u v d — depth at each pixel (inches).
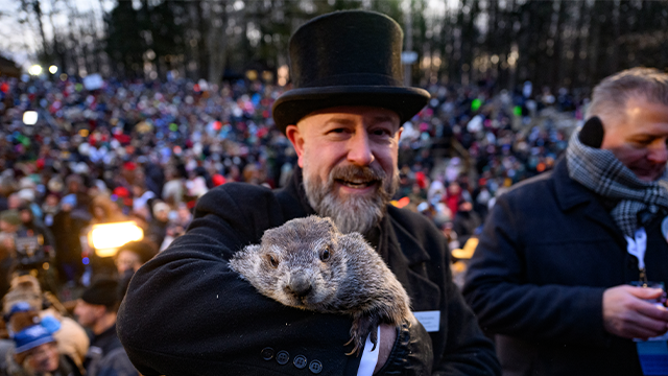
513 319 122.5
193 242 85.7
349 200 95.9
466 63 3166.8
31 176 661.3
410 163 1124.5
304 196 105.0
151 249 239.5
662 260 122.2
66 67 2792.8
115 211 408.5
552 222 131.3
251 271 79.7
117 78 2728.8
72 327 200.4
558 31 2630.4
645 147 123.0
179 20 3120.1
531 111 1643.7
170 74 2635.3
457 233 472.7
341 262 79.3
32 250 302.2
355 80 94.1
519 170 802.2
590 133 129.6
